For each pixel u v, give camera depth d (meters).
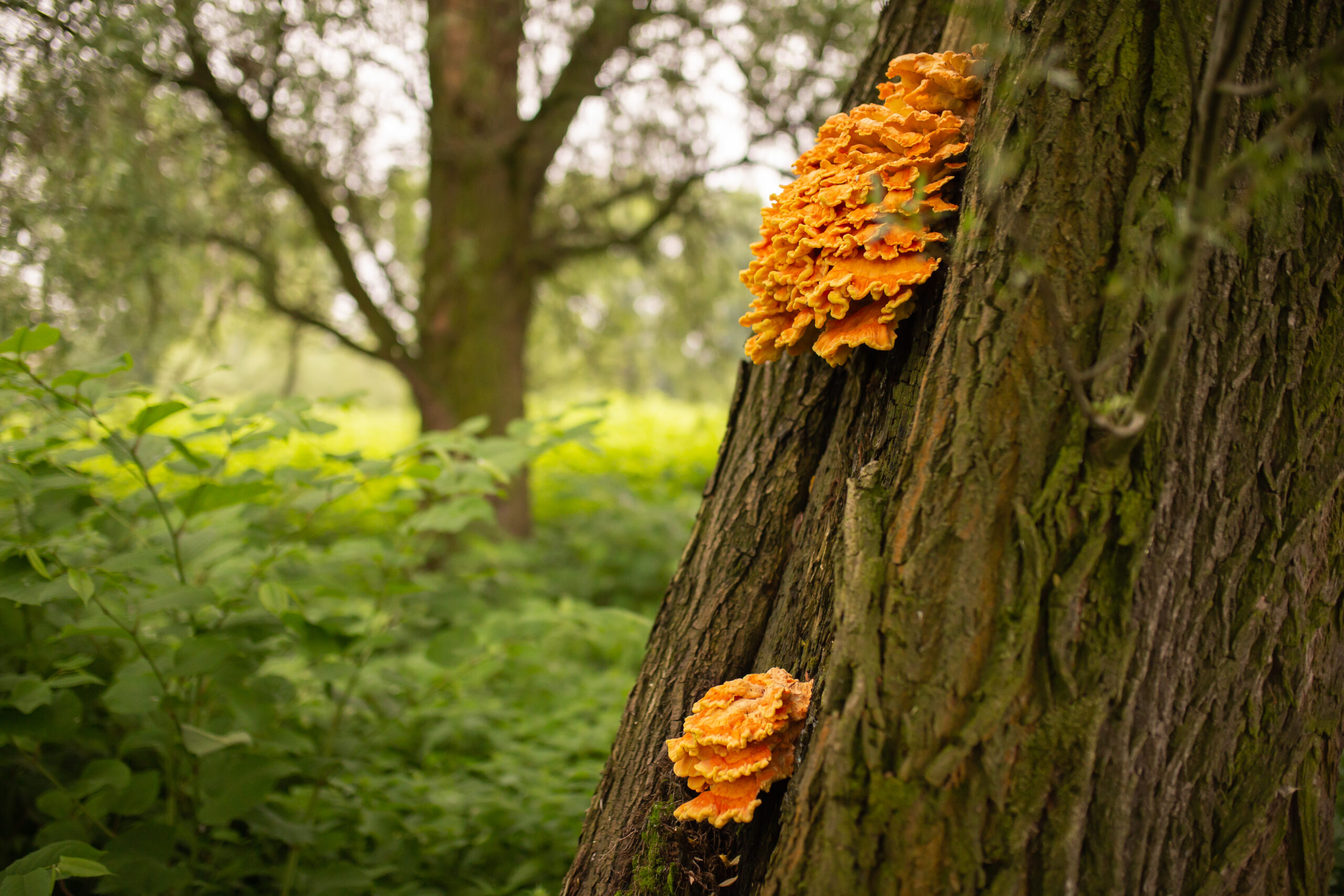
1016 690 1.91
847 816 1.91
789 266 2.22
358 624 3.05
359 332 7.14
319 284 7.04
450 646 2.81
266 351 8.24
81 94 3.13
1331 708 2.01
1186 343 1.96
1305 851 1.99
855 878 1.90
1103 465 1.94
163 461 2.71
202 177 4.84
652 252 7.34
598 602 6.29
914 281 2.09
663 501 7.71
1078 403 1.92
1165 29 2.00
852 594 1.98
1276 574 1.97
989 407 1.97
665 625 2.35
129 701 2.47
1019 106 2.04
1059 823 1.90
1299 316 1.98
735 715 2.07
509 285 6.48
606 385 9.04
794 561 2.28
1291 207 1.98
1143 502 1.94
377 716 3.16
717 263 7.71
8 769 2.74
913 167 2.12
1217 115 1.71
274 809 2.82
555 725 3.66
